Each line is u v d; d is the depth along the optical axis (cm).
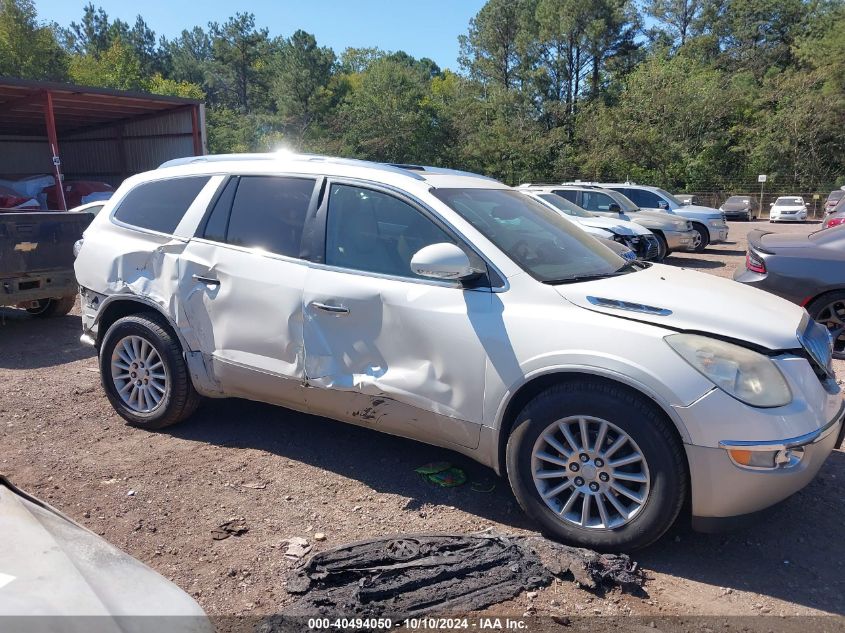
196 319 420
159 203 455
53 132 1884
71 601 159
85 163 2739
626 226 1322
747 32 6481
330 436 444
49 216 761
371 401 358
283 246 395
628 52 5856
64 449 425
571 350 303
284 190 407
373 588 276
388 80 4878
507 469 326
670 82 4897
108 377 462
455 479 379
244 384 407
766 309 328
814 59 5128
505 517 343
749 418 279
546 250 365
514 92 5494
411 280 353
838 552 317
